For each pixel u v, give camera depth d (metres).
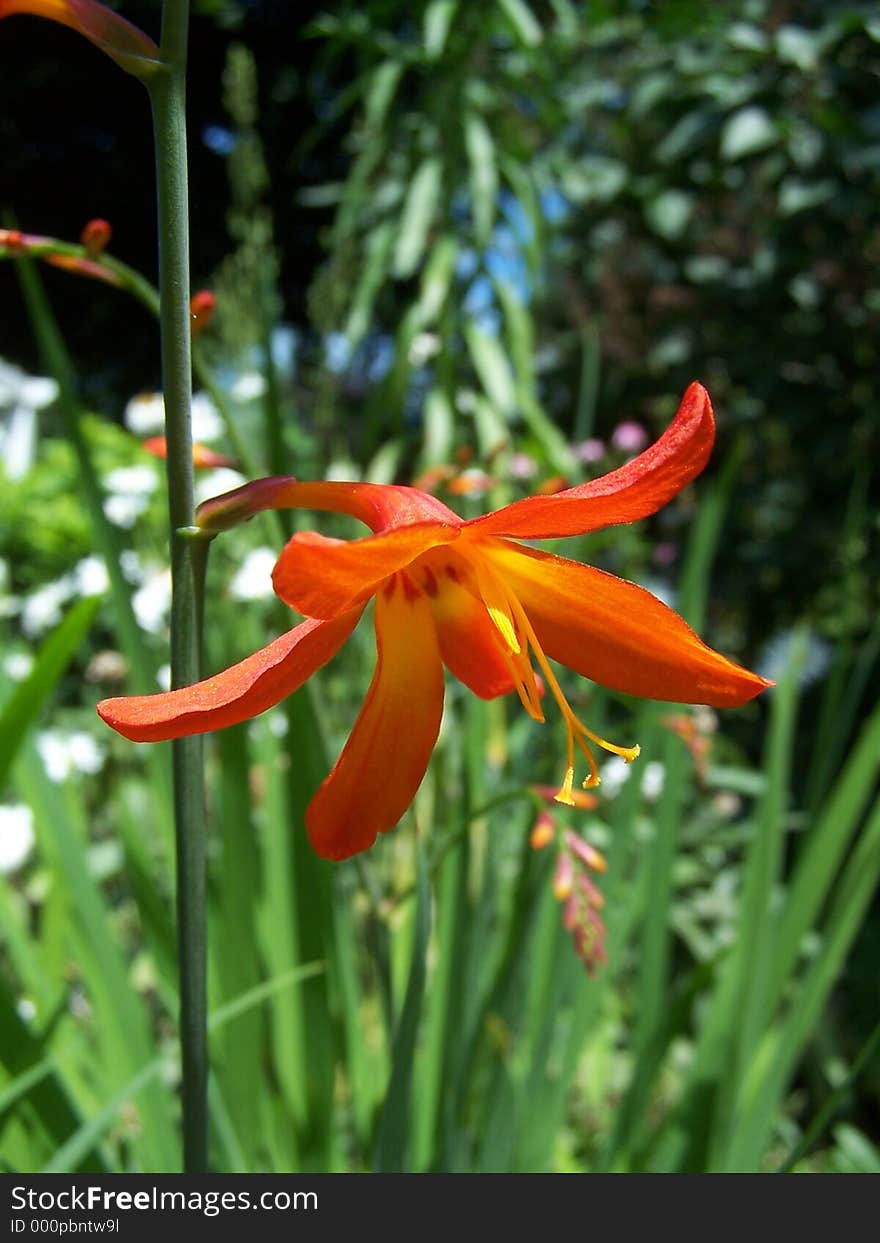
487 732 0.23
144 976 0.33
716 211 0.57
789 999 0.35
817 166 0.48
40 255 0.15
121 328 1.44
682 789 0.24
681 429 0.09
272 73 1.39
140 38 0.11
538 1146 0.22
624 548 0.42
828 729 0.25
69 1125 0.17
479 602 0.11
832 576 0.51
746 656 0.55
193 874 0.12
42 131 1.47
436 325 0.54
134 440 0.64
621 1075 0.34
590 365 0.29
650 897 0.24
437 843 0.22
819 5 0.48
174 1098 0.25
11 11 0.10
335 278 0.41
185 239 0.11
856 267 0.50
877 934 0.41
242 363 0.39
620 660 0.11
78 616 0.16
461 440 0.46
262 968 0.23
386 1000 0.19
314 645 0.10
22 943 0.22
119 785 0.24
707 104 0.50
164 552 0.41
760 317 0.55
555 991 0.22
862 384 0.52
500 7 0.47
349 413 0.57
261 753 0.27
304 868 0.20
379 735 0.11
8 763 0.17
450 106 0.50
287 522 0.20
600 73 0.59
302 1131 0.20
